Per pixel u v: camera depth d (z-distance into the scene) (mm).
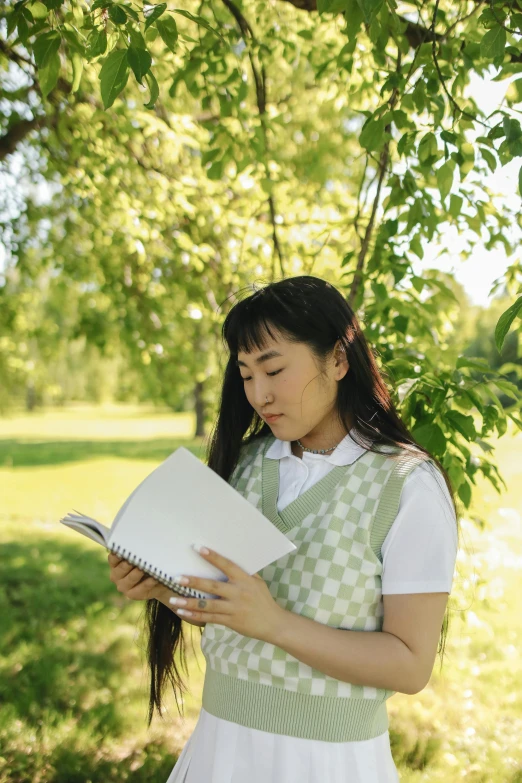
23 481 13688
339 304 1471
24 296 8133
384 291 2500
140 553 1265
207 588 1250
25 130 4371
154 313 5457
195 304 4562
